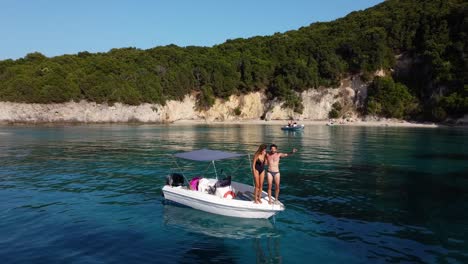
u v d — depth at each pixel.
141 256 8.48
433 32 83.38
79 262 8.12
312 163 22.12
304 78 90.44
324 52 92.31
